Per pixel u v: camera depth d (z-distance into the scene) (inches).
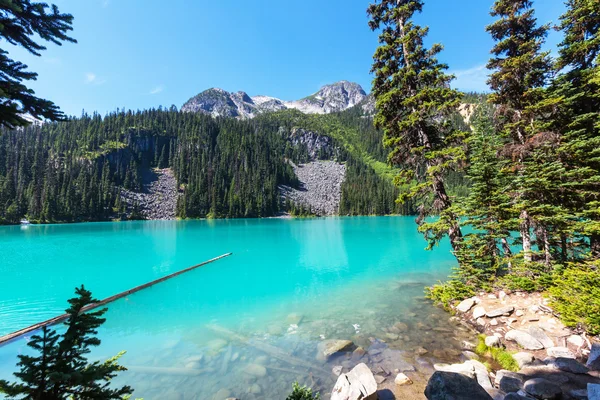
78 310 121.9
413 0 508.4
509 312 350.0
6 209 2859.3
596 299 271.3
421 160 509.7
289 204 4463.6
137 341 351.3
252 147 5757.9
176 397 235.5
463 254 457.4
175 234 1797.5
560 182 384.2
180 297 552.1
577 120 414.0
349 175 5664.4
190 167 4783.5
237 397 233.5
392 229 2043.6
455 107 454.0
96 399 121.9
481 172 440.8
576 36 431.5
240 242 1428.4
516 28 442.0
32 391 108.7
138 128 5251.0
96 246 1269.7
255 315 440.8
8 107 127.3
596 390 173.3
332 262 900.0
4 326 424.8
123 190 4013.3
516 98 451.2
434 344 316.2
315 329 374.9
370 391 202.7
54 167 3725.4
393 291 552.1
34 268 835.4
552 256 431.8
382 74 537.3
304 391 189.8
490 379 233.3
